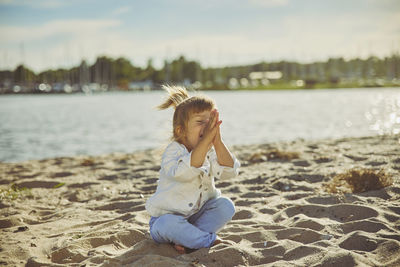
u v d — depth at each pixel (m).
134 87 75.19
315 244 2.45
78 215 3.57
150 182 4.94
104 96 49.06
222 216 2.51
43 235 3.03
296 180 4.48
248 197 3.95
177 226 2.39
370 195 3.59
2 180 5.31
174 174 2.33
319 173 4.63
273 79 84.19
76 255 2.49
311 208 3.25
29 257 2.52
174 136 2.52
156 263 2.18
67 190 4.67
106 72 78.25
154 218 2.57
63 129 12.96
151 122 14.96
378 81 78.81
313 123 13.41
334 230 2.72
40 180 5.09
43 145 9.67
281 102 27.59
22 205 3.99
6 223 3.36
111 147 9.25
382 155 5.54
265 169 5.21
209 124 2.29
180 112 2.46
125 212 3.64
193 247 2.41
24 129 13.05
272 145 7.60
